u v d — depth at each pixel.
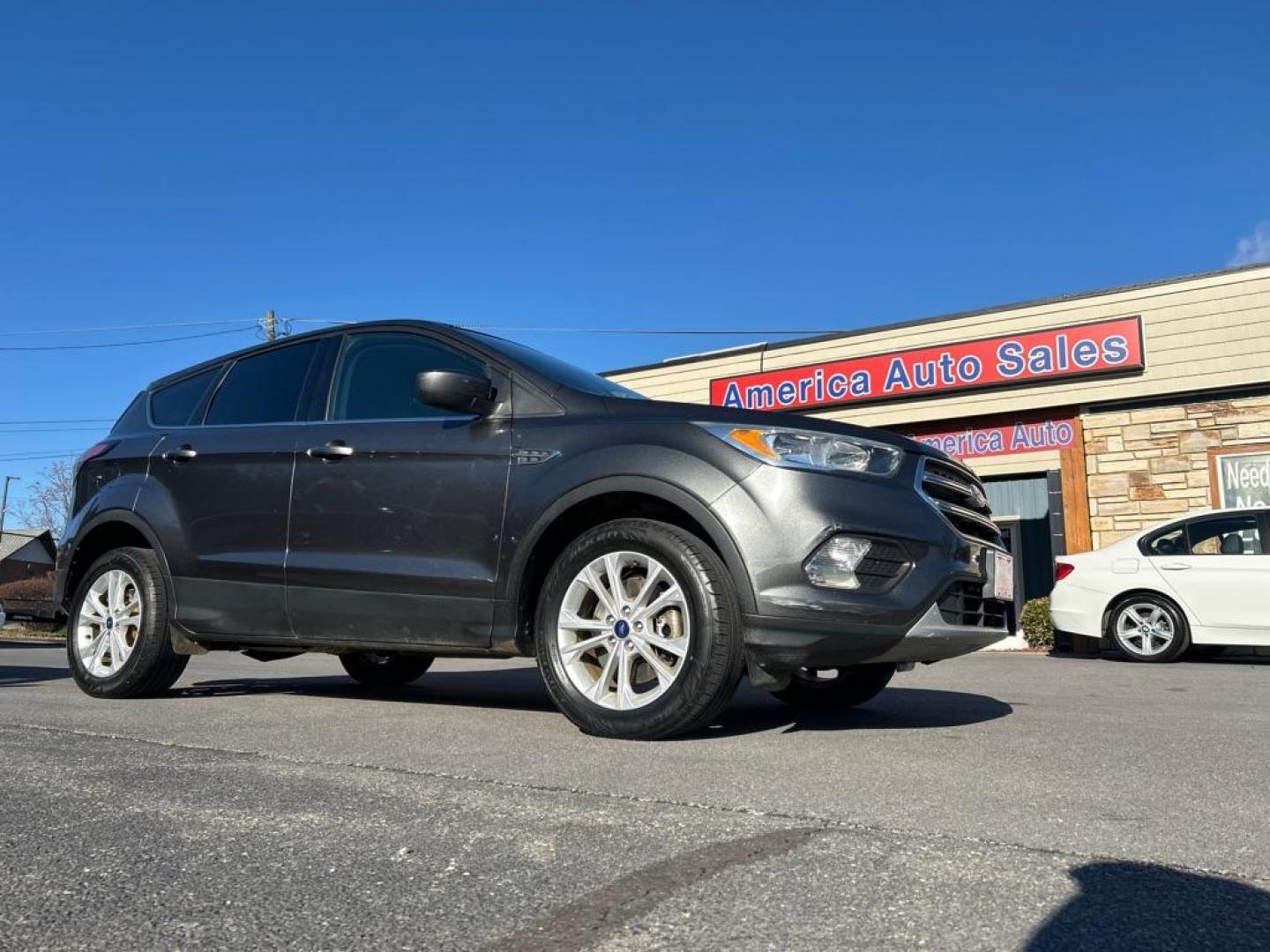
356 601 4.22
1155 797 2.69
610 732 3.59
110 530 5.16
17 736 3.66
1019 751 3.38
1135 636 9.54
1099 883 1.96
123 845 2.26
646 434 3.76
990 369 13.37
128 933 1.76
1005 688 5.89
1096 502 12.80
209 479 4.77
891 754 3.31
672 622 3.61
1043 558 13.33
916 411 13.96
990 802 2.61
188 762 3.16
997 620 4.02
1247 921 1.77
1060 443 13.12
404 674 5.85
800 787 2.78
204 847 2.24
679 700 3.47
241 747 3.41
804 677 4.64
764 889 1.92
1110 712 4.55
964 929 1.72
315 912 1.84
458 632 4.00
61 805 2.61
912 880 1.97
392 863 2.11
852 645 3.49
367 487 4.27
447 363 4.39
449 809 2.54
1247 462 11.95
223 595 4.61
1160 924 1.75
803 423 3.71
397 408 4.44
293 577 4.39
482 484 4.01
